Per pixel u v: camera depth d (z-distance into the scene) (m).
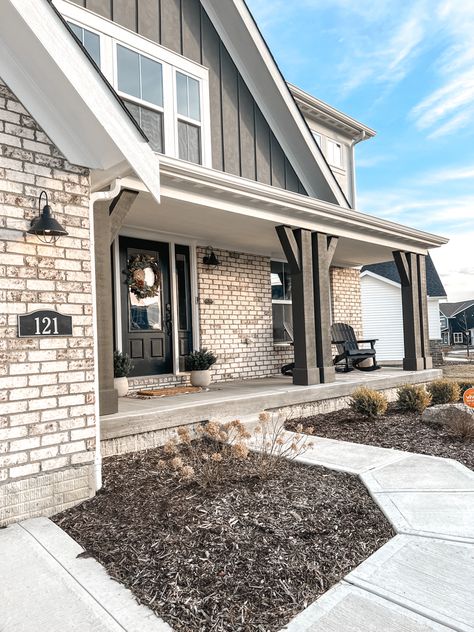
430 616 2.14
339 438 5.48
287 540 2.88
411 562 2.61
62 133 3.71
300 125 8.28
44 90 3.54
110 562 2.69
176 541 2.87
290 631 2.08
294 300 7.35
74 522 3.27
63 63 3.35
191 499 3.49
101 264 4.75
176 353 7.65
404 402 7.11
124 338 7.11
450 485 3.74
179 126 7.00
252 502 3.43
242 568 2.58
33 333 3.49
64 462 3.59
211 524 3.07
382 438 5.44
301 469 4.22
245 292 8.91
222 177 5.68
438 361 17.02
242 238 8.11
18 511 3.32
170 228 7.30
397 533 2.96
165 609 2.26
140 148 3.83
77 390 3.70
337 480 3.92
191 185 5.61
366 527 3.06
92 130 3.69
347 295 11.62
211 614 2.21
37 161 3.59
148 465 4.37
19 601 2.34
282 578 2.49
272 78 7.92
